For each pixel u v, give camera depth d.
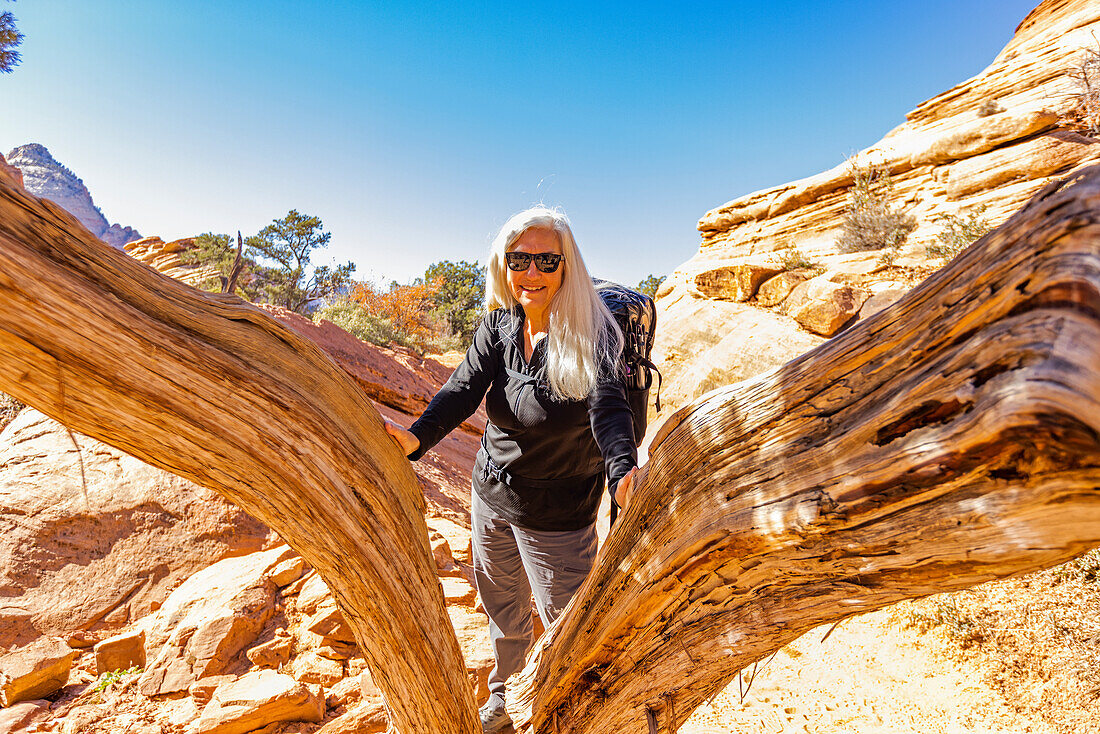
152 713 3.08
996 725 3.84
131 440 0.99
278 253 31.50
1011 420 0.70
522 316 2.01
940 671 4.43
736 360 11.78
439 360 20.20
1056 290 0.68
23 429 4.96
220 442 1.05
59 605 3.82
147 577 4.05
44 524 4.16
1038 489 0.72
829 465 0.98
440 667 1.47
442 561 4.52
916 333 0.88
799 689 4.39
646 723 1.53
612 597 1.51
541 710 1.78
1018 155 12.05
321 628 3.55
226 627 3.46
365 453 1.34
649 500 1.40
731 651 1.31
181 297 1.05
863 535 0.95
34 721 2.99
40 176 165.88
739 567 1.19
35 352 0.86
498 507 2.12
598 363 1.73
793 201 16.38
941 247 11.28
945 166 13.55
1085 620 4.30
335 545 1.23
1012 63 14.77
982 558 0.83
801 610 1.17
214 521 4.35
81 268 0.90
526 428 1.97
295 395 1.17
